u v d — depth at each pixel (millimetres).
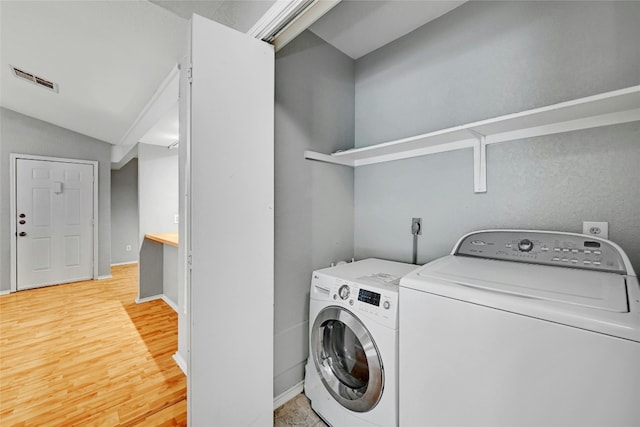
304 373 1733
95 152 4387
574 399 697
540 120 1238
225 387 1166
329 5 1081
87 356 2182
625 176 1131
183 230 1966
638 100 1005
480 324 850
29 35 2064
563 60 1276
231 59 1179
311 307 1546
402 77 1883
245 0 1368
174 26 1750
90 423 1507
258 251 1268
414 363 1012
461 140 1574
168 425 1503
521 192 1385
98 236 4426
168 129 3107
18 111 3730
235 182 1192
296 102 1715
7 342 2396
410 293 1024
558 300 764
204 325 1109
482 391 847
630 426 625
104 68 2338
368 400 1215
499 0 1472
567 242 1150
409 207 1825
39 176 3916
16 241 3752
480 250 1353
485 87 1517
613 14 1160
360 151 1804
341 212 2021
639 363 615
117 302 3396
